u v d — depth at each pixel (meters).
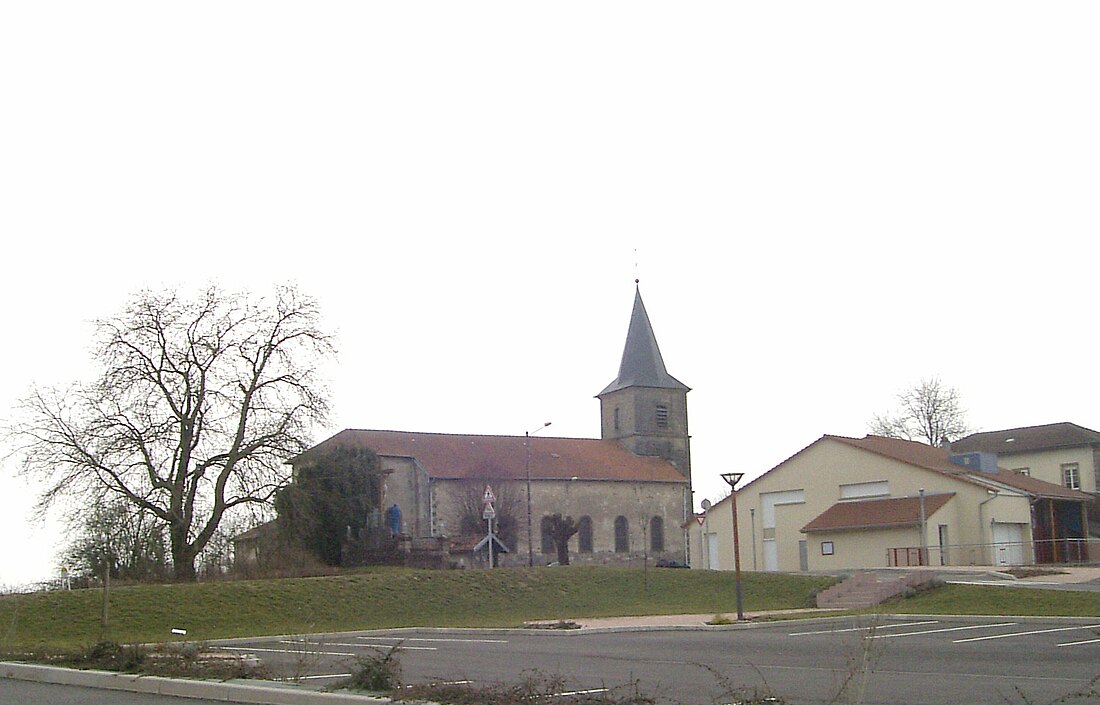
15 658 19.38
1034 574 40.56
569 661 20.05
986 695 13.54
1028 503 53.06
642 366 84.00
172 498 46.59
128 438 46.06
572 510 72.88
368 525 58.81
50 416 46.06
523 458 73.81
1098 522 64.25
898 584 36.56
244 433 48.66
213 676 15.13
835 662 18.34
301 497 50.25
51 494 45.47
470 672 17.94
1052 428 76.00
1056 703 12.40
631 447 82.38
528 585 42.44
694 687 15.05
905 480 53.25
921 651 19.97
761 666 18.08
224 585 38.03
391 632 31.72
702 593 42.28
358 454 59.91
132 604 34.84
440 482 68.06
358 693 12.87
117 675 15.69
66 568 45.97
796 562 57.97
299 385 49.59
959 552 48.97
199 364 48.22
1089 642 21.50
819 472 57.50
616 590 42.88
